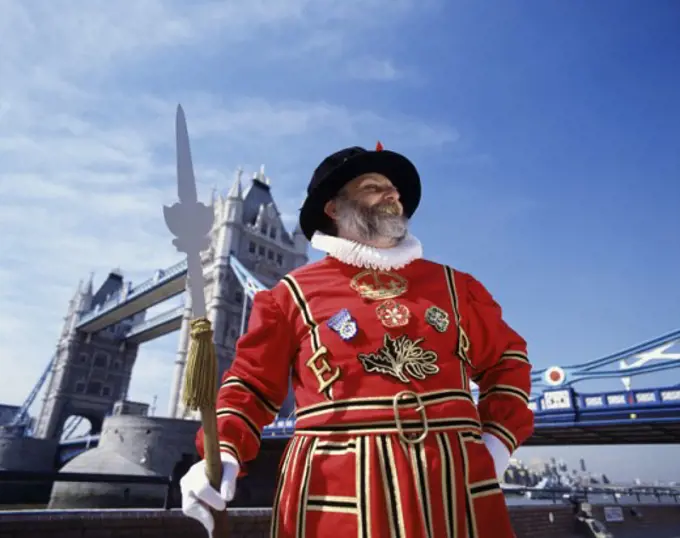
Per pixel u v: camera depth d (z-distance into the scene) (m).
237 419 1.19
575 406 18.62
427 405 1.13
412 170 1.71
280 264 58.47
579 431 19.88
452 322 1.34
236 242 53.94
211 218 1.04
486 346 1.44
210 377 0.96
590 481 86.69
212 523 0.94
